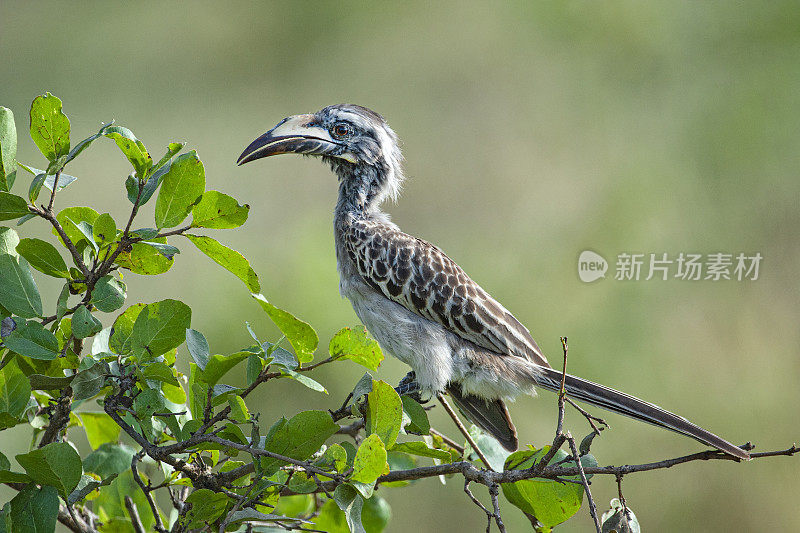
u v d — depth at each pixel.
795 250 13.86
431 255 7.91
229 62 17.38
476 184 15.56
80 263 5.10
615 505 5.00
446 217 15.27
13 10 17.27
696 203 14.38
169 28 17.38
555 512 5.64
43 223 13.34
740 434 12.09
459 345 7.76
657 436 11.68
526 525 10.91
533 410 11.47
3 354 5.27
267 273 11.67
